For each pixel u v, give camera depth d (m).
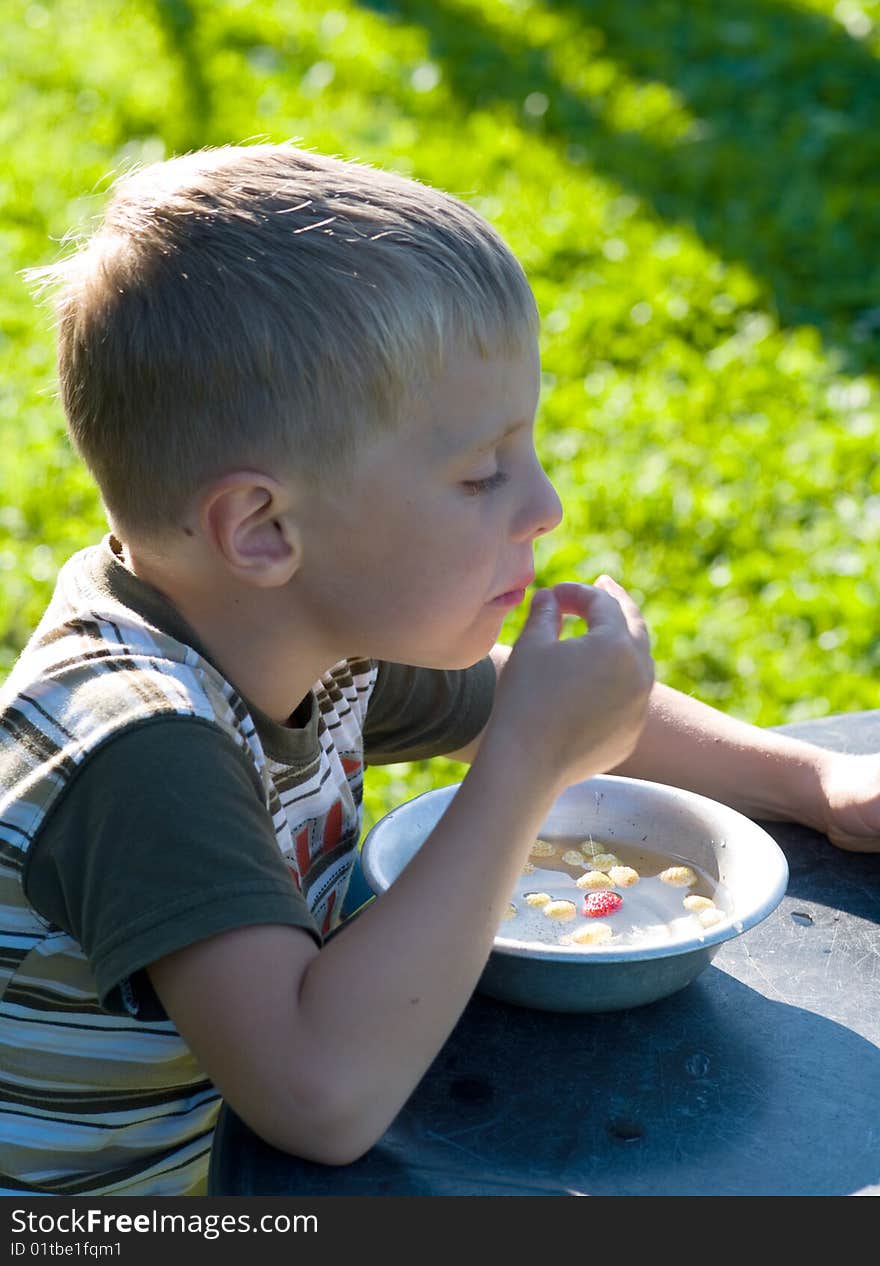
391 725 1.65
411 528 1.17
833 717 1.77
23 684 1.20
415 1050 1.06
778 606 3.92
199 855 1.06
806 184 6.49
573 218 6.07
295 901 1.09
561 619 1.27
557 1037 1.19
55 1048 1.23
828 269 5.80
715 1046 1.18
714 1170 1.05
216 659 1.26
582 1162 1.06
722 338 5.29
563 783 1.19
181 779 1.08
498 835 1.13
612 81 7.58
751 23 8.34
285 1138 1.05
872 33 8.20
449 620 1.22
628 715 1.23
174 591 1.25
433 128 6.95
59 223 5.95
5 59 7.77
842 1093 1.13
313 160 1.24
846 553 4.12
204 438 1.15
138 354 1.16
